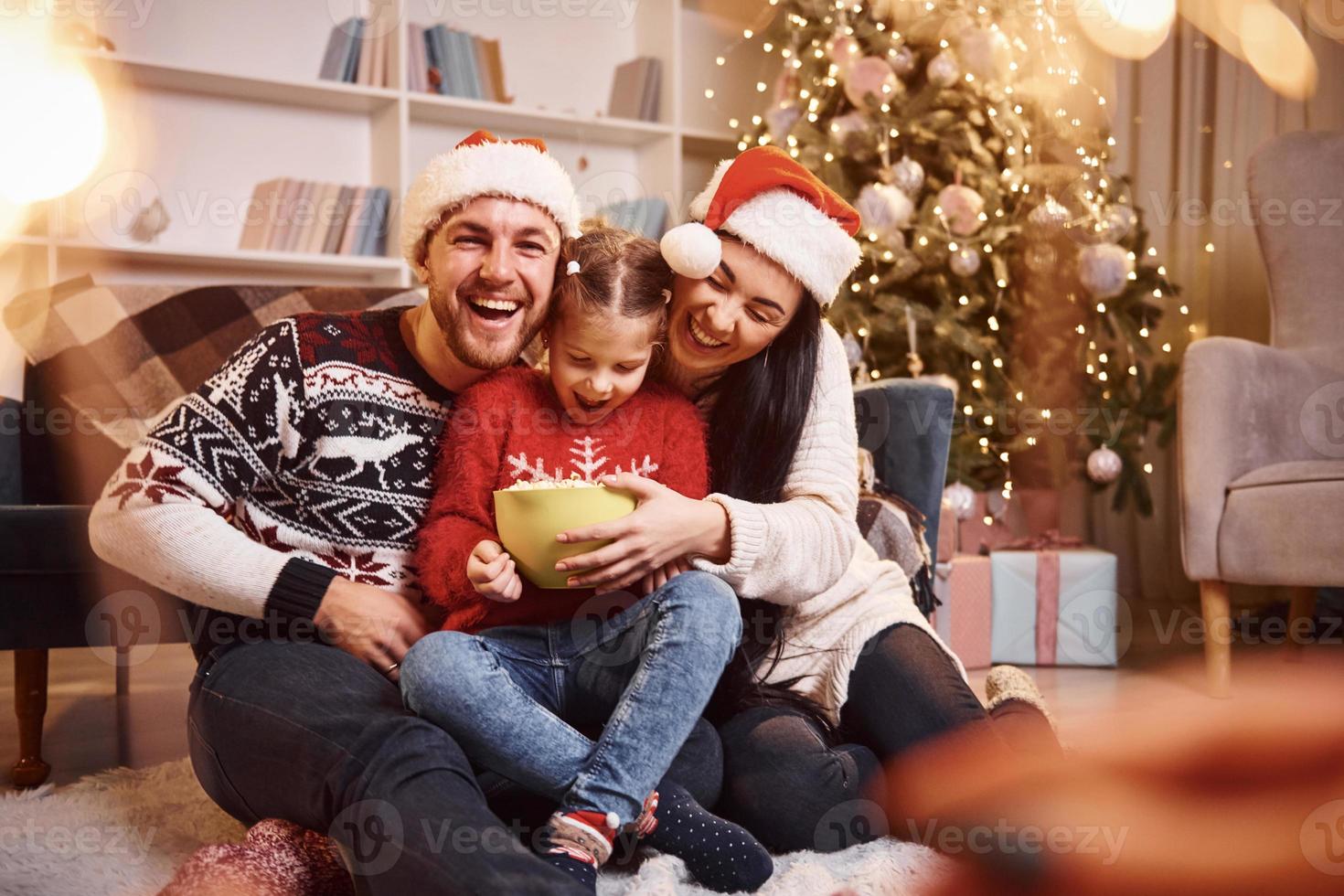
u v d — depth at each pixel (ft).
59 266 9.43
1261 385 7.20
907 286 9.36
